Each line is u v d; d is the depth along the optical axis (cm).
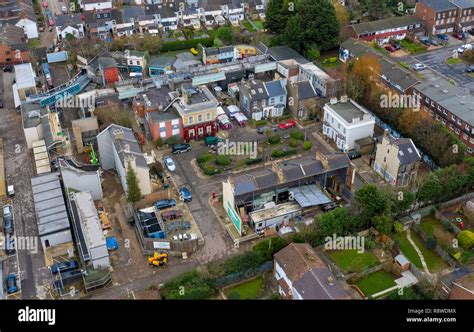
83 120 11562
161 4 17975
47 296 8188
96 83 14350
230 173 11019
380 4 17850
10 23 17125
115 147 10412
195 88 12531
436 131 11262
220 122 12450
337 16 16175
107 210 10000
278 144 11938
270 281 8494
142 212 9650
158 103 12119
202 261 8906
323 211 9850
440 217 9750
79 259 8869
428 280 8288
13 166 11238
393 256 8969
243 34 17012
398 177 10531
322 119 12788
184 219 9762
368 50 14800
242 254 8462
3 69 15338
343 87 13188
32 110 12244
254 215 9481
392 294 8119
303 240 8762
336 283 7744
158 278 8562
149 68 14888
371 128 11538
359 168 11194
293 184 9988
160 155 11550
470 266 8819
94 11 18112
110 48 16100
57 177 10169
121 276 8588
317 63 15212
